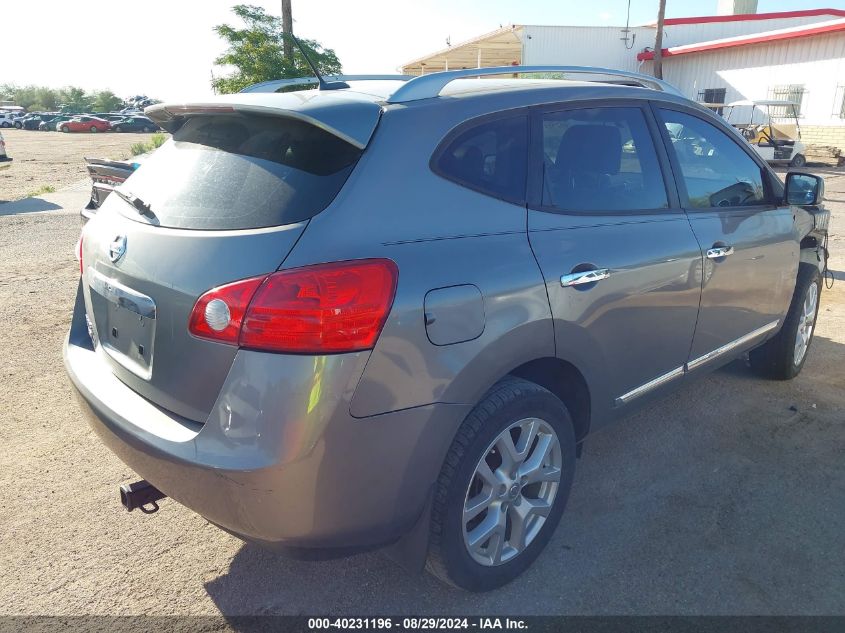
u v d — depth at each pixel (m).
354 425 1.98
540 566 2.73
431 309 2.09
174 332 2.11
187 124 2.68
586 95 2.89
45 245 9.01
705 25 30.44
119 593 2.60
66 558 2.79
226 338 1.97
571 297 2.53
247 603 2.55
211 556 2.81
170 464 2.05
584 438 2.92
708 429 3.86
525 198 2.53
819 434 3.79
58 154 29.98
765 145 22.11
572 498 3.20
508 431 2.43
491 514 2.48
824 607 2.49
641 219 2.94
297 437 1.91
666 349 3.13
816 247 4.41
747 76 27.31
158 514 3.10
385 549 2.45
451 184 2.31
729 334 3.59
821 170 21.78
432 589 2.62
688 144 3.35
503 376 2.38
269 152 2.26
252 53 13.64
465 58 30.28
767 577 2.65
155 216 2.34
